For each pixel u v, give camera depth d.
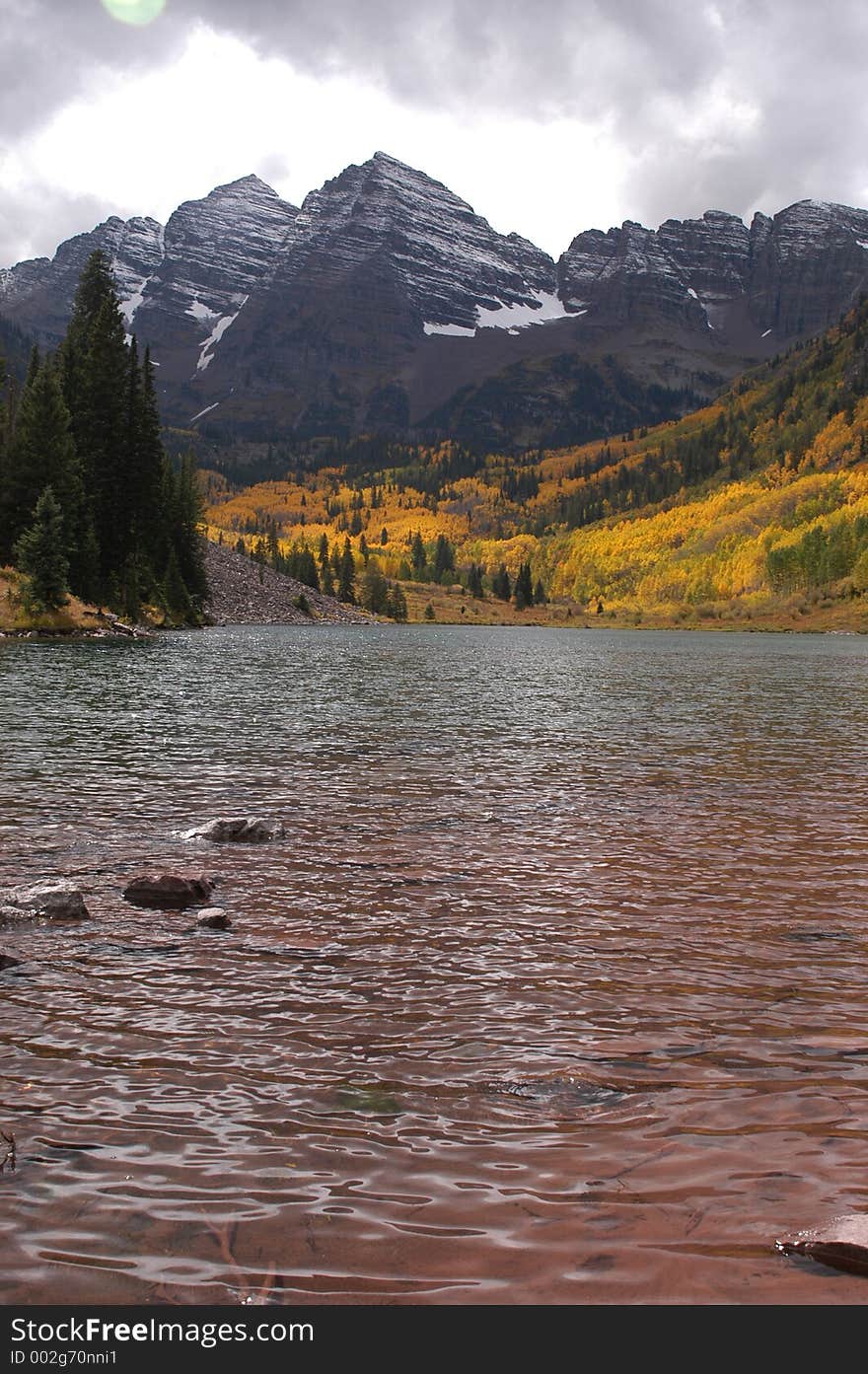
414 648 92.38
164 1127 6.39
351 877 12.81
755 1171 5.95
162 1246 5.20
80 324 121.56
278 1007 8.48
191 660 57.66
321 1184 5.78
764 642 137.38
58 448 88.62
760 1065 7.47
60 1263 5.09
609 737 27.86
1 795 17.55
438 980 9.20
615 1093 6.98
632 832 15.68
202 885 11.83
